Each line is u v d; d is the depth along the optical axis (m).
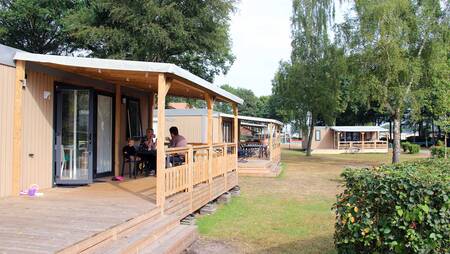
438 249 3.48
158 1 19.59
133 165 10.30
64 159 7.90
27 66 6.86
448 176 3.67
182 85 7.98
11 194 6.59
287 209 8.86
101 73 7.55
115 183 8.28
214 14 20.55
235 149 11.43
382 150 38.50
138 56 20.31
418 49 20.05
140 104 11.23
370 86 19.81
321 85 25.70
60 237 4.02
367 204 3.78
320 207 9.12
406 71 19.08
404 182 3.58
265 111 66.19
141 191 7.15
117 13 18.73
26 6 21.67
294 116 29.09
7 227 4.41
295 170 19.11
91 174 7.90
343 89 30.55
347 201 3.98
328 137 40.53
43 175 7.42
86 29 19.33
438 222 3.45
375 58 19.48
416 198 3.53
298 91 26.66
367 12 19.03
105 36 19.14
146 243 4.84
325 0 26.22
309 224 7.31
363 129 39.16
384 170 4.05
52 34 24.30
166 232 5.58
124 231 4.75
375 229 3.72
